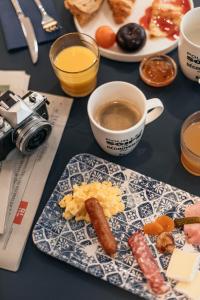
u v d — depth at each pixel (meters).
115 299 0.67
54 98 0.86
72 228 0.72
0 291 0.68
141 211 0.73
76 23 0.92
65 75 0.81
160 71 0.86
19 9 0.95
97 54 0.83
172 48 0.90
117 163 0.79
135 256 0.68
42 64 0.90
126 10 0.90
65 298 0.67
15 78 0.88
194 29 0.84
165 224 0.70
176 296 0.64
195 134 0.76
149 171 0.78
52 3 0.96
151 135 0.81
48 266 0.70
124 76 0.88
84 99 0.86
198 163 0.72
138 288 0.65
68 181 0.76
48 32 0.93
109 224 0.72
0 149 0.75
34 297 0.68
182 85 0.86
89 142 0.81
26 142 0.74
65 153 0.80
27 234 0.72
